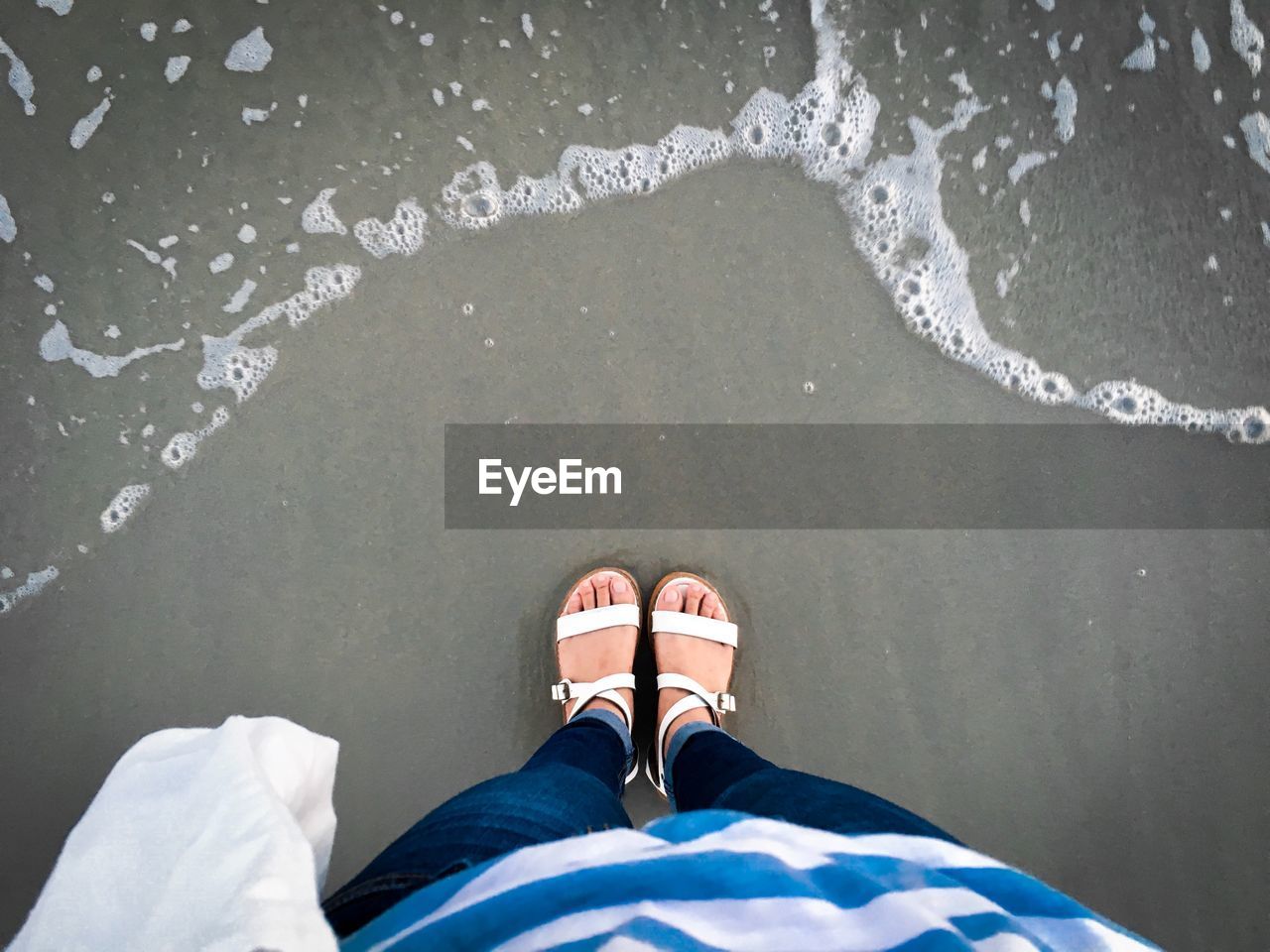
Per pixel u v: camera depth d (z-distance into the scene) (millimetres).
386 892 626
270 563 1096
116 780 656
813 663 1102
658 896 521
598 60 1106
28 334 1092
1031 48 1104
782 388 1106
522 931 507
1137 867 1080
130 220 1099
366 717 1090
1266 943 1068
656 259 1109
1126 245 1098
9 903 1056
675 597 1089
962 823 1089
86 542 1090
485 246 1108
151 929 544
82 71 1101
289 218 1103
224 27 1104
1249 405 1094
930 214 1104
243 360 1102
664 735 1053
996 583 1102
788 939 508
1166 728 1091
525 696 1096
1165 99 1098
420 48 1104
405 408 1104
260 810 577
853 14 1105
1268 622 1093
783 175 1108
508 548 1105
